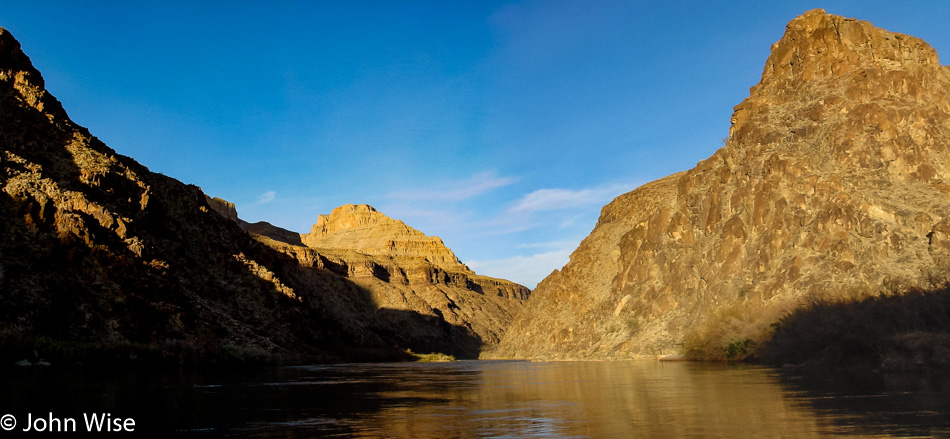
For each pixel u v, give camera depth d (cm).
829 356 5141
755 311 7181
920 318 4756
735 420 2338
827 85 9238
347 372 6919
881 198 7406
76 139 8931
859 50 9394
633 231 10894
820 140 8544
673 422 2341
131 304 6469
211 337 7312
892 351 4528
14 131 7825
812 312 5772
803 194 8038
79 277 6338
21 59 9244
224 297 9319
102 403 3011
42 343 5181
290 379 5234
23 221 6319
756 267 7938
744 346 6744
